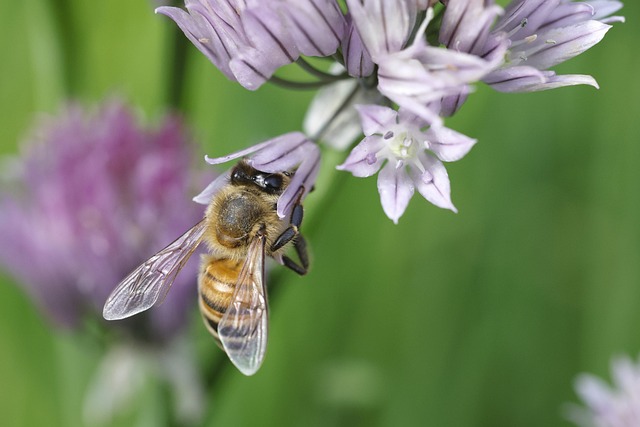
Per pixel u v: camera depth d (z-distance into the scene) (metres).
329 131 0.17
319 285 0.21
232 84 0.21
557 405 0.21
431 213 0.21
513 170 0.21
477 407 0.21
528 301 0.21
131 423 0.20
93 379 0.20
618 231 0.22
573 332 0.21
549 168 0.22
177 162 0.19
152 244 0.19
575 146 0.22
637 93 0.21
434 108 0.16
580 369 0.21
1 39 0.21
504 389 0.21
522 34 0.16
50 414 0.21
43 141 0.19
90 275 0.19
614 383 0.21
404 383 0.21
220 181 0.17
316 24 0.16
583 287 0.22
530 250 0.21
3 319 0.21
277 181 0.17
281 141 0.16
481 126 0.21
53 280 0.19
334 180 0.17
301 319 0.21
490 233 0.21
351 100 0.17
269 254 0.17
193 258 0.18
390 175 0.16
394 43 0.16
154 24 0.21
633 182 0.22
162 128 0.19
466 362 0.21
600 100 0.22
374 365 0.21
